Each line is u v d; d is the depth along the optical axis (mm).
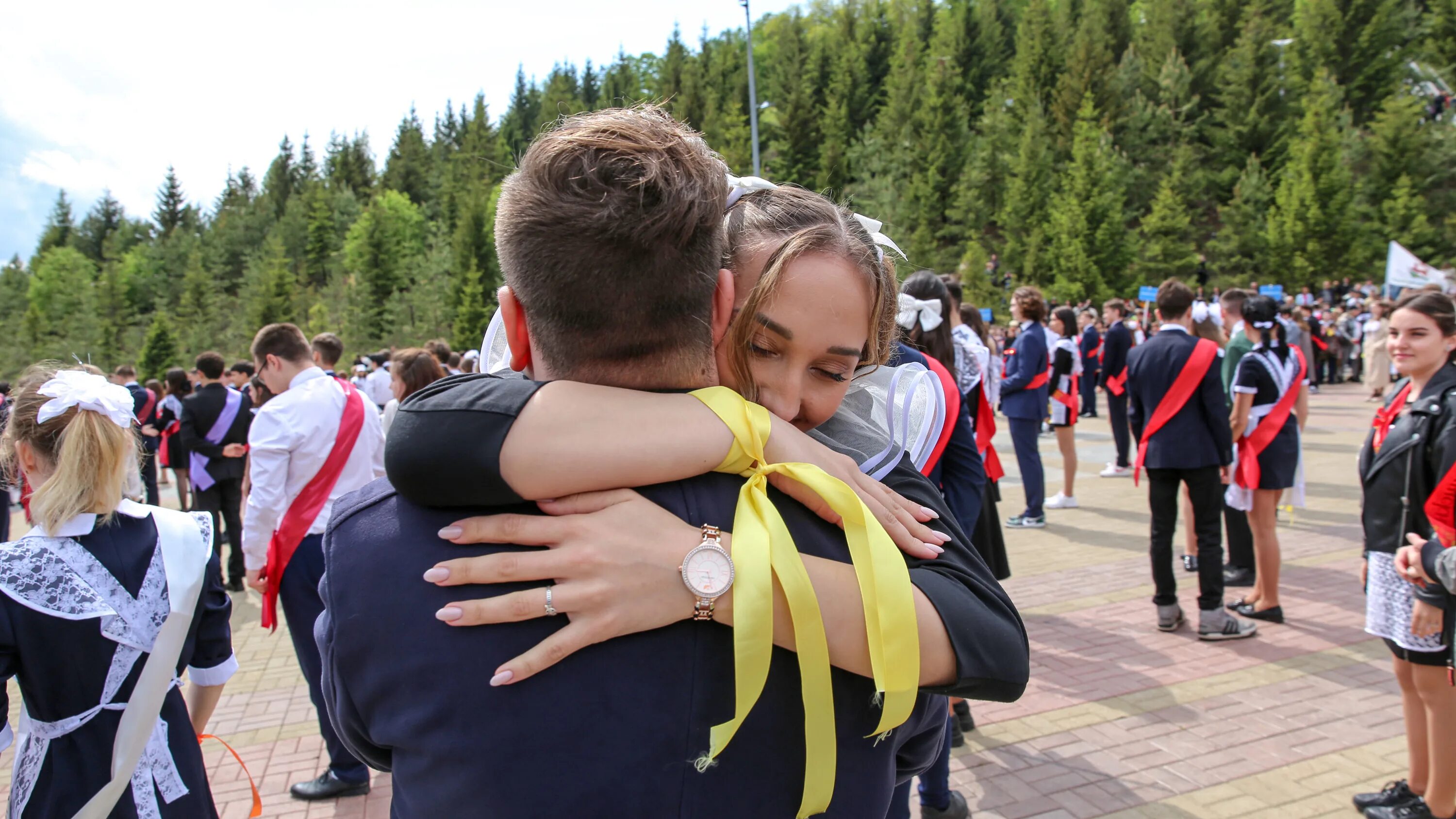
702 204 839
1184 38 52375
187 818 2020
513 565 790
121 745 1892
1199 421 4531
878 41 65625
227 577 6887
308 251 78750
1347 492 8039
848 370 1026
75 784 1865
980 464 3000
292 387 3482
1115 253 39688
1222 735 3635
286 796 3451
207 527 2145
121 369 10570
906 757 1096
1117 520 7477
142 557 1986
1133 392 4871
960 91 60219
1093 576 5906
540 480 792
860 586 834
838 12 69375
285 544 3357
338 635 862
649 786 782
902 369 1221
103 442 1947
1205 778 3312
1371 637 4641
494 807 778
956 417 2803
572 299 829
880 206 43875
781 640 804
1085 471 10141
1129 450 11281
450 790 792
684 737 790
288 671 4848
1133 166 47188
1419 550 2602
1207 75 49562
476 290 54906
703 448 825
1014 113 53094
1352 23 47000
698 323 885
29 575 1855
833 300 963
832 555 867
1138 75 51625
